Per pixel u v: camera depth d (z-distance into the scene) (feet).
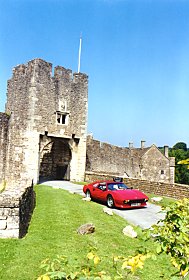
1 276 18.61
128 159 133.39
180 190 55.11
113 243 27.30
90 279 9.61
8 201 25.94
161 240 10.48
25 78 78.18
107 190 48.26
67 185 73.10
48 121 77.56
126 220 38.34
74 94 83.51
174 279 10.03
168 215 10.98
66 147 89.25
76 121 83.66
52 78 79.00
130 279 19.67
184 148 324.60
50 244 25.13
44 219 33.83
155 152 147.13
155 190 61.05
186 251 9.99
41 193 53.83
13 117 80.84
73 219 34.30
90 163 108.78
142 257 9.95
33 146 74.23
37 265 20.43
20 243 24.77
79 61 85.97
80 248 24.70
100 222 34.47
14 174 77.36
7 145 81.66
